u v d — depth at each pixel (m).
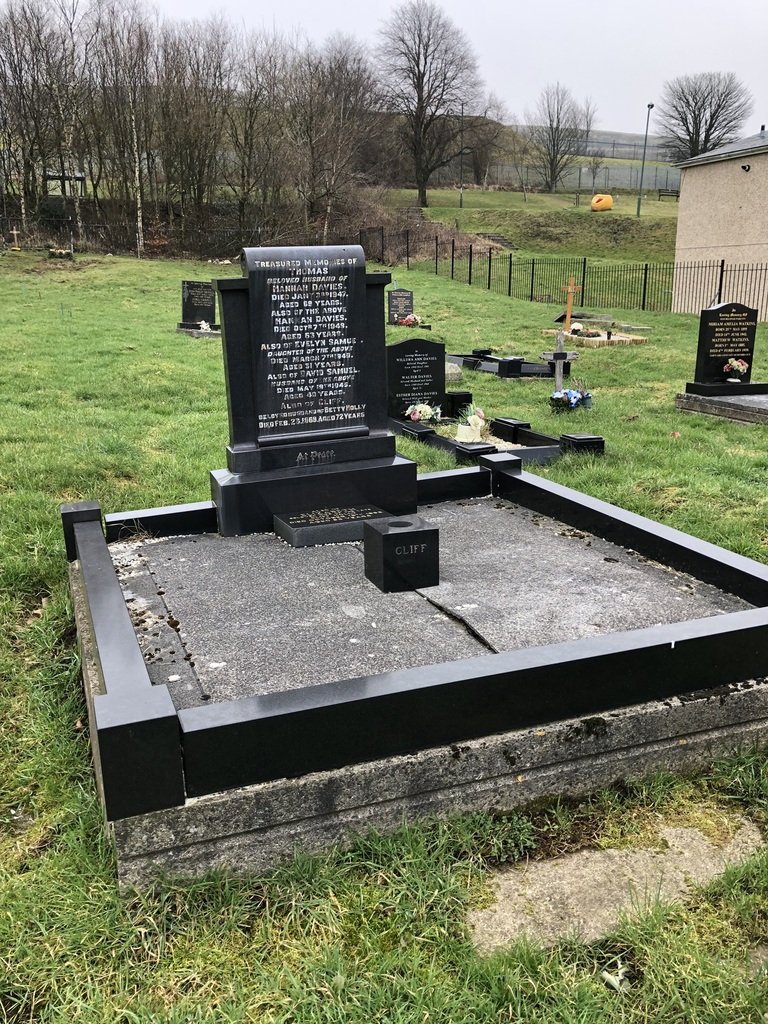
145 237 39.84
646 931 2.46
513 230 46.62
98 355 15.09
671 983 2.28
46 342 16.53
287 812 2.76
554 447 8.52
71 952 2.43
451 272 36.22
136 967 2.37
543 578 4.58
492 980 2.28
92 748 3.34
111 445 8.17
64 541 5.44
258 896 2.64
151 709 2.62
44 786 3.30
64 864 2.80
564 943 2.44
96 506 5.13
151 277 30.66
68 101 38.41
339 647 3.68
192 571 4.74
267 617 4.05
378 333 5.57
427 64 55.53
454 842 2.85
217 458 8.11
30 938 2.49
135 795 2.57
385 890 2.64
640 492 7.19
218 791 2.70
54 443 8.30
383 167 59.97
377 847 2.79
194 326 19.22
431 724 2.94
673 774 3.28
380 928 2.50
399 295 22.78
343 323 5.43
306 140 41.81
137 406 10.81
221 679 3.38
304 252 5.25
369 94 57.16
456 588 4.43
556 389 12.21
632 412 11.17
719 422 10.51
